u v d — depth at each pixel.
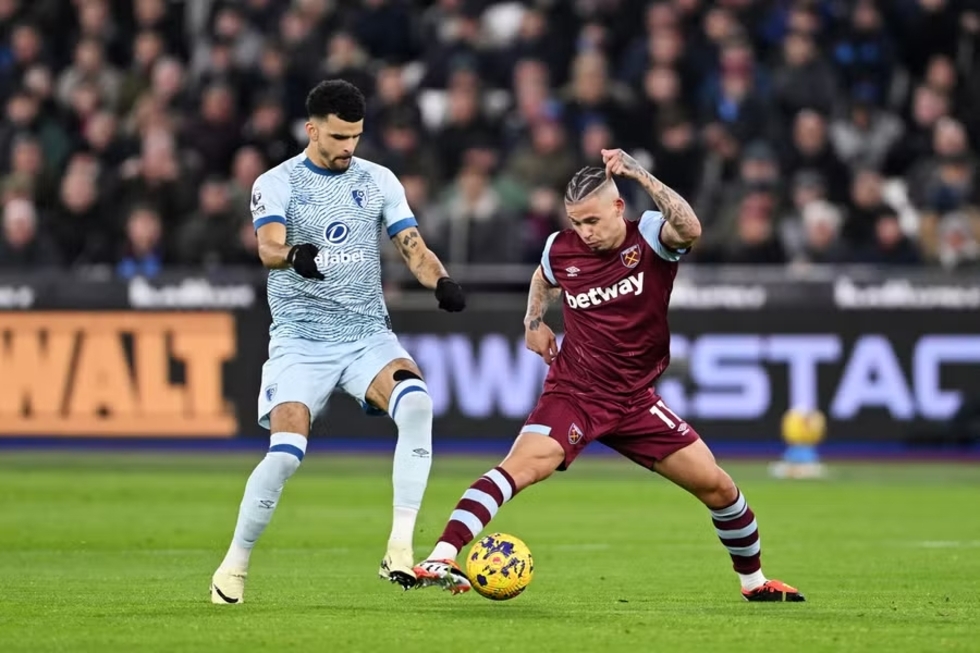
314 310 27.84
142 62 78.94
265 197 27.39
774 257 66.56
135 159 74.12
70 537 41.66
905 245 67.50
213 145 73.06
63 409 66.31
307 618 25.41
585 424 27.00
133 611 26.39
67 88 80.62
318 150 27.62
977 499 52.22
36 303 66.25
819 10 78.19
